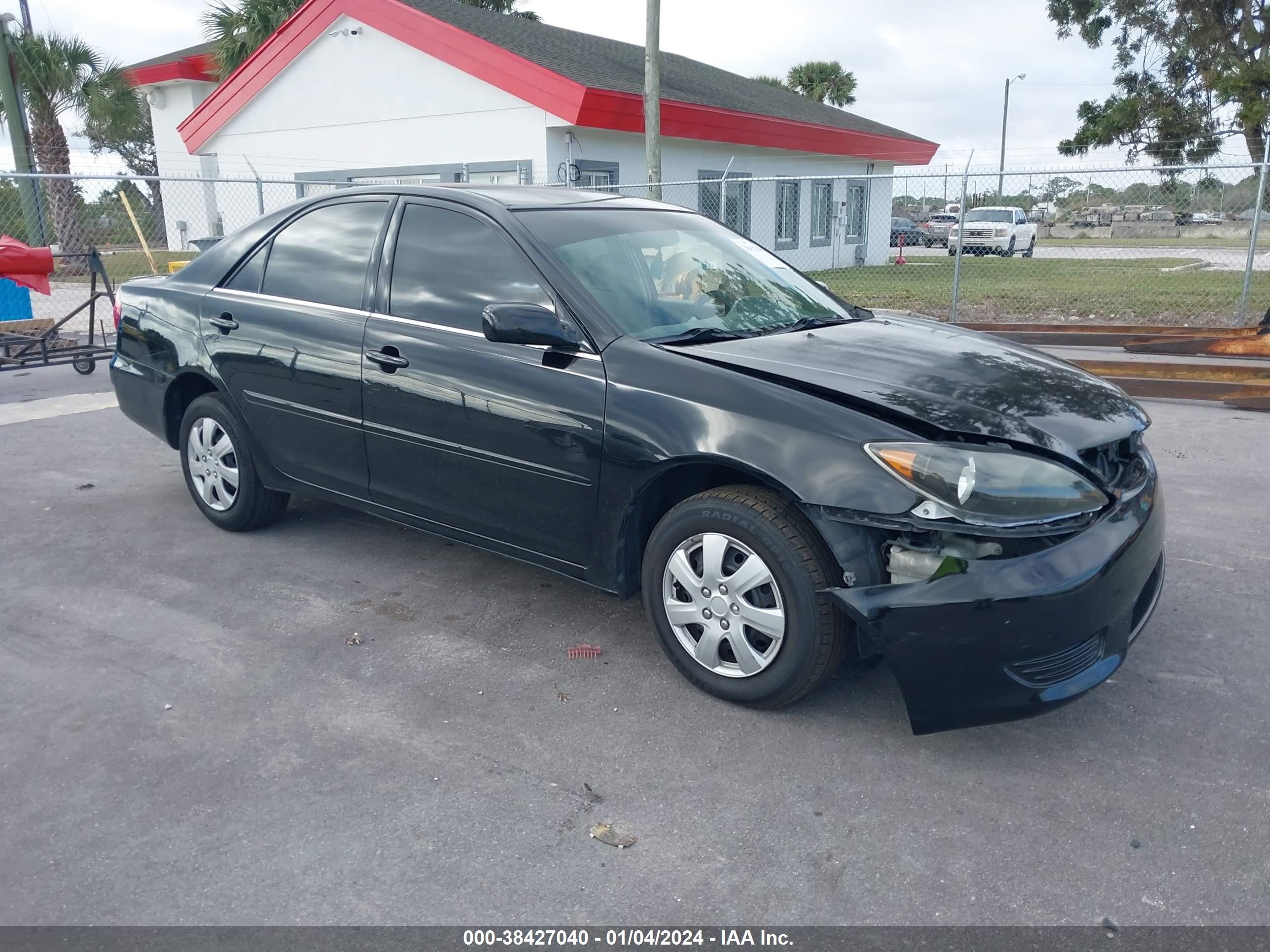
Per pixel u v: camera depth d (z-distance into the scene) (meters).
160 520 5.20
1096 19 29.09
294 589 4.30
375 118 17.83
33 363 9.23
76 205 23.31
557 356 3.52
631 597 3.59
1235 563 4.53
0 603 4.14
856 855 2.61
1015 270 21.33
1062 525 2.88
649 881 2.51
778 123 20.48
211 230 20.73
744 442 3.07
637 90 17.05
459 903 2.43
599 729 3.20
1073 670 2.93
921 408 3.03
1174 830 2.69
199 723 3.23
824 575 3.00
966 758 3.05
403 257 4.07
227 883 2.50
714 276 4.05
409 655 3.71
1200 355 8.50
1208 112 28.42
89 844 2.64
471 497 3.83
